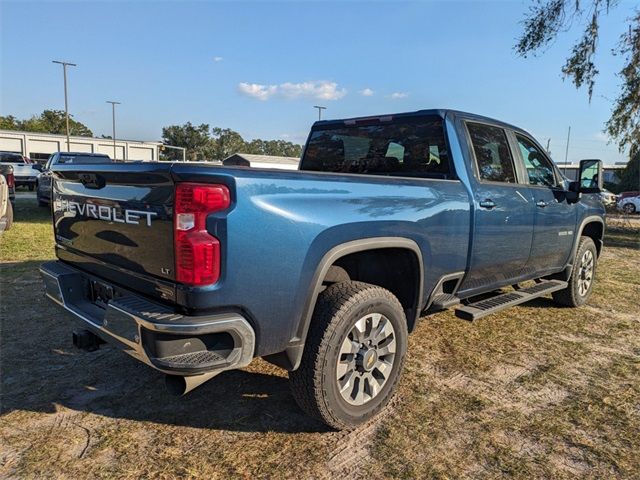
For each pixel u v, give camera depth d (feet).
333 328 8.74
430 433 9.46
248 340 7.71
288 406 10.43
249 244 7.53
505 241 13.30
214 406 10.37
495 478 8.16
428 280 11.10
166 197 7.51
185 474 8.08
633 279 24.64
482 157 13.04
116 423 9.64
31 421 9.62
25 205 56.80
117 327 7.91
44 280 10.80
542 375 12.26
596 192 15.37
